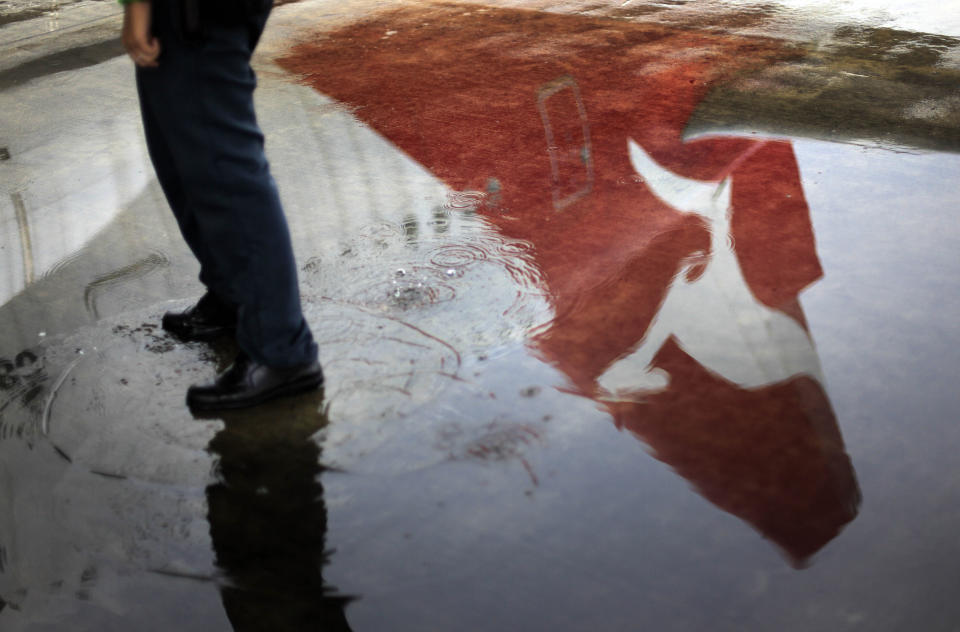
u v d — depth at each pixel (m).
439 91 3.60
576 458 1.58
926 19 4.43
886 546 1.36
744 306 2.03
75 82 3.80
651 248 2.31
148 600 1.32
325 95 3.58
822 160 2.82
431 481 1.54
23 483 1.56
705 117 3.23
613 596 1.29
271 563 1.38
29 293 2.21
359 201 2.65
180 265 2.33
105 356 1.94
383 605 1.29
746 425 1.64
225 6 1.53
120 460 1.62
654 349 1.88
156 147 1.79
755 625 1.23
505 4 4.94
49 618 1.29
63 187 2.83
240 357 1.77
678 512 1.45
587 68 3.83
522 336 1.95
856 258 2.22
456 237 2.41
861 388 1.73
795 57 3.90
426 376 1.82
